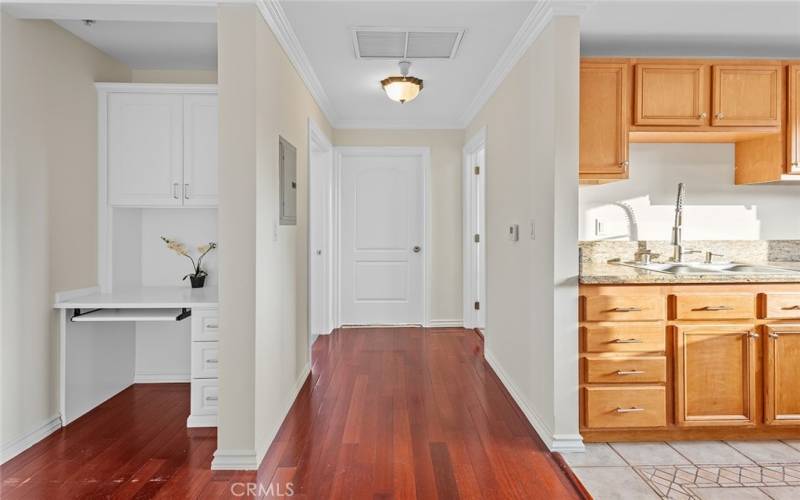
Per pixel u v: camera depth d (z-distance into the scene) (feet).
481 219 17.01
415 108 15.10
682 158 10.73
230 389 7.43
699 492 6.73
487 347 13.20
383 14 8.55
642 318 8.08
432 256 17.30
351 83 12.60
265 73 7.91
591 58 8.68
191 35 9.52
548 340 8.19
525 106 9.56
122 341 11.00
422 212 17.33
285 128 9.51
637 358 8.07
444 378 11.75
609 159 8.73
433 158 17.21
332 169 16.98
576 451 7.89
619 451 7.95
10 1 7.24
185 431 8.79
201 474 7.23
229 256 7.41
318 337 15.87
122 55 10.52
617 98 8.73
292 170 10.20
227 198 7.39
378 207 17.42
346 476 7.15
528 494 6.69
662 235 10.74
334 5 8.21
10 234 7.82
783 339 8.16
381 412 9.62
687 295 8.11
